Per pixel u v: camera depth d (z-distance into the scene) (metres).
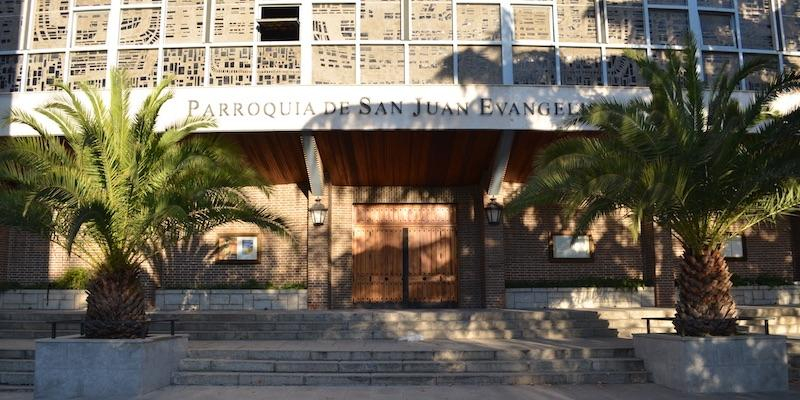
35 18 15.69
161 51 15.32
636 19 15.93
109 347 10.30
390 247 19.09
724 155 10.38
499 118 14.85
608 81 15.62
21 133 14.90
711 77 15.93
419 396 9.99
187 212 11.27
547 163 11.84
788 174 9.82
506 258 18.64
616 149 11.05
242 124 14.79
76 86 15.23
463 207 19.06
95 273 11.38
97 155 10.94
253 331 14.69
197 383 11.13
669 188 9.86
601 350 12.08
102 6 15.60
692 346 10.41
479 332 14.60
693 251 11.22
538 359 11.86
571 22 15.80
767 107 11.31
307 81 15.12
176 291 17.97
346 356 11.91
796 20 16.48
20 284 18.09
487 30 15.58
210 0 15.56
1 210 10.74
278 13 15.89
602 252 18.94
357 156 16.84
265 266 18.39
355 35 15.45
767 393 10.24
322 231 17.66
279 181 18.36
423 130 15.02
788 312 15.37
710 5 16.20
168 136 11.55
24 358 12.08
